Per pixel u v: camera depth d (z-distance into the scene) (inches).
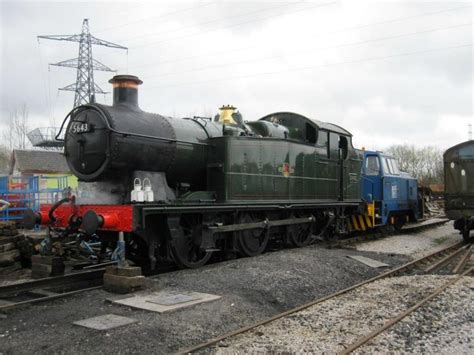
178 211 364.8
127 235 368.8
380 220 715.4
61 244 374.0
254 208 446.6
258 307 289.0
